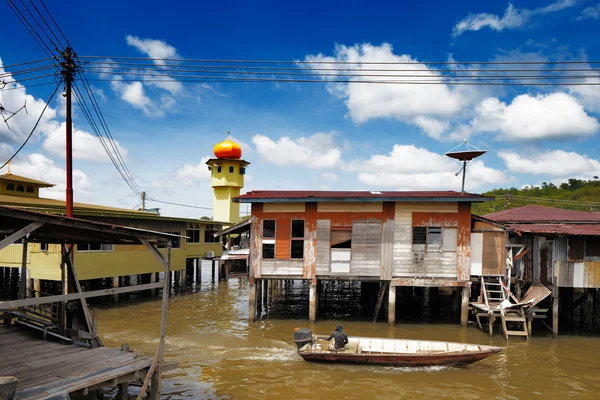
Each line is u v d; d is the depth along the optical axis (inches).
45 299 297.4
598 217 976.9
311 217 775.1
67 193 630.5
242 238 1913.1
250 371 510.3
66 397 293.3
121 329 713.6
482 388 469.4
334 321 798.5
